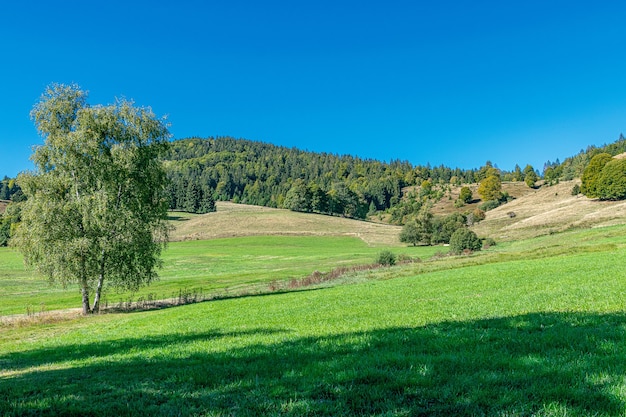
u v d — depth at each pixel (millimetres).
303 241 133875
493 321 13883
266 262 94562
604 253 39312
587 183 122438
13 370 14047
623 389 6398
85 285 37406
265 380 8797
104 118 38312
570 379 7125
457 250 80125
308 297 33062
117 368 11945
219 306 32938
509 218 139250
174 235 144375
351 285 41312
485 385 7223
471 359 8938
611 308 14047
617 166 110688
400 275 46156
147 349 15555
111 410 7641
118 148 37812
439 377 7867
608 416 5684
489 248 83500
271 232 148000
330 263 84062
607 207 104938
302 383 8344
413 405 6746
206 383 9117
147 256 39562
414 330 13727
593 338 9664
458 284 30000
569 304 16031
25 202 37469
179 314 29719
